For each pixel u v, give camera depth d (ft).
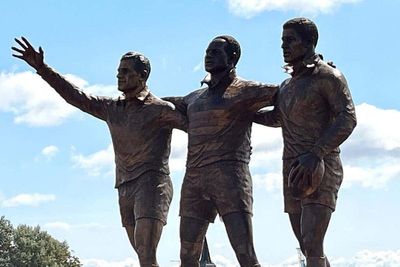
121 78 44.52
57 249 200.75
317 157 36.40
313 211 37.27
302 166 36.24
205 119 41.42
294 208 38.70
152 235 43.34
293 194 36.70
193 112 42.11
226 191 40.52
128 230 44.88
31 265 193.57
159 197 43.91
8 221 198.08
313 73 38.17
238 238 40.22
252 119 42.01
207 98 41.91
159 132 44.50
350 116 37.09
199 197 41.37
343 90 37.50
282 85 39.75
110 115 45.32
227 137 41.11
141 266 43.24
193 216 41.42
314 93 37.93
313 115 38.01
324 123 38.04
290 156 38.50
